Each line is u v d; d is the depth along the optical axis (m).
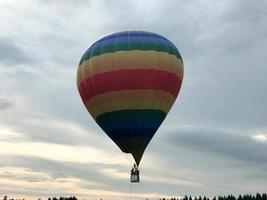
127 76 43.53
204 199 113.81
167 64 44.38
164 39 45.91
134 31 45.62
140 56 43.66
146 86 43.62
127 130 44.66
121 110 44.09
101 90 44.25
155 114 44.59
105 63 43.94
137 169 45.22
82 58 46.41
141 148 45.34
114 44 44.41
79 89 46.66
